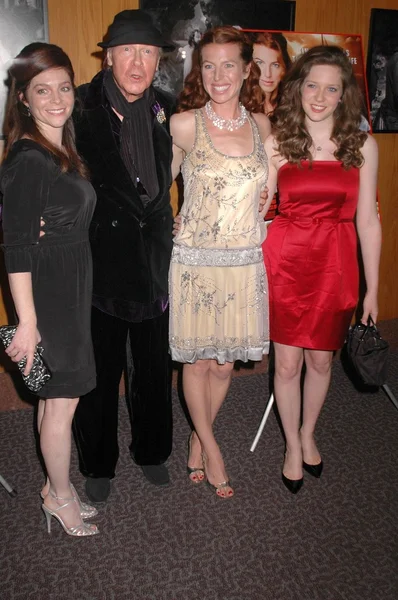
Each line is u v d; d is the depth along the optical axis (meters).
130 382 2.45
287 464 2.52
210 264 2.17
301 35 3.21
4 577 2.04
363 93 3.37
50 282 1.89
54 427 2.05
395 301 4.13
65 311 1.93
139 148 2.08
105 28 3.00
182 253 2.20
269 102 3.22
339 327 2.31
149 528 2.29
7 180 1.77
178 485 2.55
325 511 2.39
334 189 2.19
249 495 2.49
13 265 1.80
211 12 3.14
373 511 2.39
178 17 3.08
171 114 2.17
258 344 2.31
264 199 2.21
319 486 2.54
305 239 2.25
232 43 2.02
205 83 2.09
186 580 2.05
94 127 2.02
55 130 1.88
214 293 2.21
